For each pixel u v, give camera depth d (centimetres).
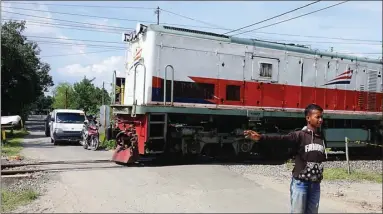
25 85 3931
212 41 1309
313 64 1527
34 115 10819
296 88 1476
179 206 707
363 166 1349
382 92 1752
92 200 745
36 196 775
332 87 1579
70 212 665
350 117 1603
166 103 1226
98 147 1741
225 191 827
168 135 1226
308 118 513
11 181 922
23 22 3606
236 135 1342
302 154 503
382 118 1706
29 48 3931
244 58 1366
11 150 1634
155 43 1214
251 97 1374
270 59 1420
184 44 1261
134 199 754
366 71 1698
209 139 1286
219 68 1317
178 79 1246
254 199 760
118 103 1412
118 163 1223
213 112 1276
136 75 1276
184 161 1295
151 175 981
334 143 1578
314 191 505
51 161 1262
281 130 1456
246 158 1430
